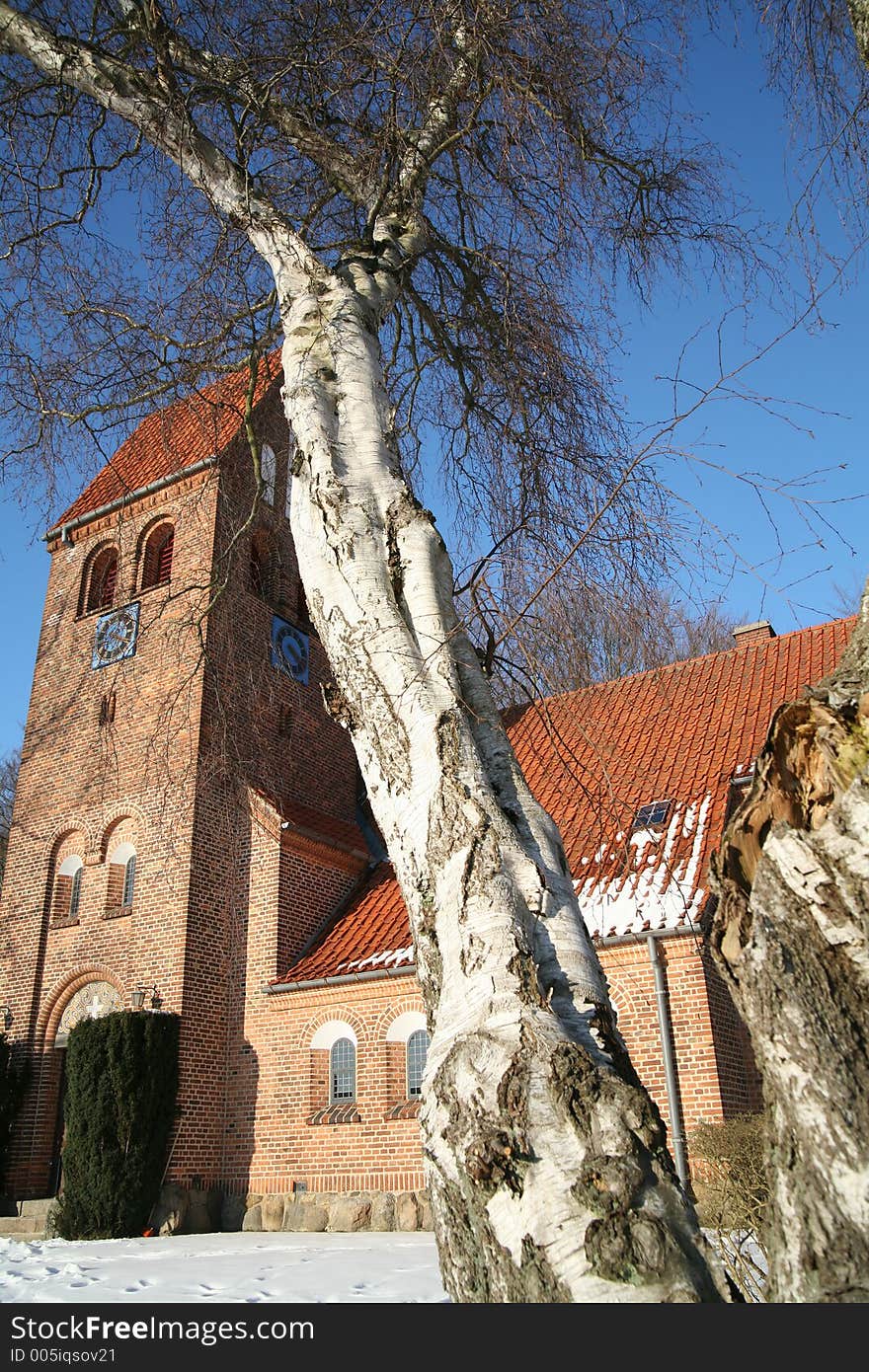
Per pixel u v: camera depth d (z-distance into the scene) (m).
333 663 4.08
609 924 12.28
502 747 3.76
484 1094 2.64
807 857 2.37
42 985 17.61
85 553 21.06
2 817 35.78
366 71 6.68
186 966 15.68
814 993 2.27
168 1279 7.91
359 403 4.86
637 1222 2.33
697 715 16.59
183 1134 14.79
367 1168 13.86
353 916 17.19
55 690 19.98
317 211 7.47
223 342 7.53
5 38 7.41
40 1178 16.25
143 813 17.23
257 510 7.73
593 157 7.28
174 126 6.84
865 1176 2.05
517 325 7.36
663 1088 11.41
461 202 7.79
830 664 16.42
